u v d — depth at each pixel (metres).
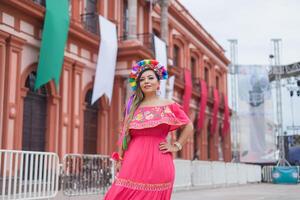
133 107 3.16
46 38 13.00
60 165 9.46
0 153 7.51
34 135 13.59
